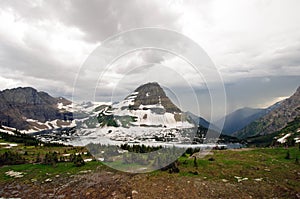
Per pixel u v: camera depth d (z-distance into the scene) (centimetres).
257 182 2294
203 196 1991
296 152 3856
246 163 3025
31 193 2381
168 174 2488
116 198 2025
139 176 2461
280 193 2033
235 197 1964
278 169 2770
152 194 2052
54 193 2314
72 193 2250
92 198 2091
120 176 2512
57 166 3294
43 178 2811
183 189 2127
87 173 2769
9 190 2525
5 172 3203
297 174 2569
